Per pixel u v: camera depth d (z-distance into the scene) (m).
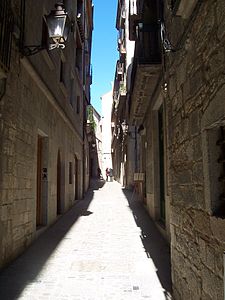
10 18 5.55
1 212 5.21
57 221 10.13
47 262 5.85
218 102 2.61
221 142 2.81
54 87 9.84
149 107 10.44
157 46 7.30
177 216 4.10
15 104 5.99
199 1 3.02
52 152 9.62
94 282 4.90
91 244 7.25
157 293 4.46
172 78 4.38
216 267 2.67
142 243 7.32
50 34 6.00
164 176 8.30
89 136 25.14
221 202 2.82
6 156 5.48
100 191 21.27
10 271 5.30
